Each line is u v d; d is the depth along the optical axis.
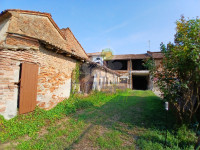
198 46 2.95
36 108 4.59
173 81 3.68
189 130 3.49
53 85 5.62
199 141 2.55
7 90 3.71
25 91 4.12
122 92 14.59
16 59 3.97
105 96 9.98
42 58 4.96
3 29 5.21
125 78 21.83
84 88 9.63
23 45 4.19
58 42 8.79
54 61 5.71
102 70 12.74
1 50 3.61
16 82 3.94
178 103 3.81
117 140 3.12
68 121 4.44
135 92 15.77
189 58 2.96
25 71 4.13
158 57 18.70
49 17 7.55
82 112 5.63
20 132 3.29
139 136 3.39
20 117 3.96
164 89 3.74
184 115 3.82
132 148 2.80
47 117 4.46
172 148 2.77
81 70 9.02
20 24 5.46
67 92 6.82
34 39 4.48
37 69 4.67
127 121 4.57
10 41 3.99
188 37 3.28
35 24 6.56
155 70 4.24
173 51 3.42
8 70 3.75
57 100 5.89
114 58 22.97
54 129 3.68
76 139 3.17
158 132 3.60
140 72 21.58
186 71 3.28
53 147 2.74
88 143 3.02
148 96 11.63
